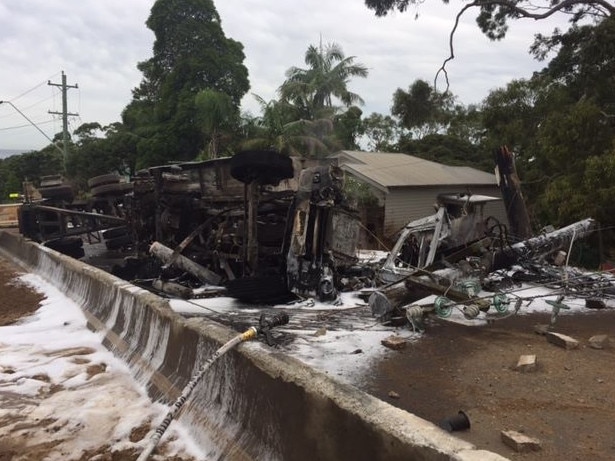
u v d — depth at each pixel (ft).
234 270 33.04
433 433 7.86
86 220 51.21
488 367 18.19
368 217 77.87
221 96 97.19
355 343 20.68
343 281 30.71
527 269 33.68
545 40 68.74
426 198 81.56
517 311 25.11
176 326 15.76
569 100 63.52
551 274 33.30
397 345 20.02
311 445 9.68
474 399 15.44
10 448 12.62
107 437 13.11
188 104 119.65
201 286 32.14
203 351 13.97
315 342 20.65
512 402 15.19
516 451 12.22
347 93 107.04
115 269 35.17
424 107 76.54
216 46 134.31
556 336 20.83
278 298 28.22
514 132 66.23
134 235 41.11
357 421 8.74
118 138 135.95
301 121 94.12
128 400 15.14
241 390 11.99
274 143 92.48
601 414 14.32
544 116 64.95
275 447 10.59
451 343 21.03
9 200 160.45
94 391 15.87
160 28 135.85
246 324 22.91
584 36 64.54
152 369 16.20
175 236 35.96
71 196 52.80
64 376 17.22
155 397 14.97
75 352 19.49
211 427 12.42
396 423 8.25
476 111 118.93
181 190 35.99
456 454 7.15
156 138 121.60
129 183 52.70
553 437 12.97
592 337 21.07
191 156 124.57
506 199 40.27
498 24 71.10
